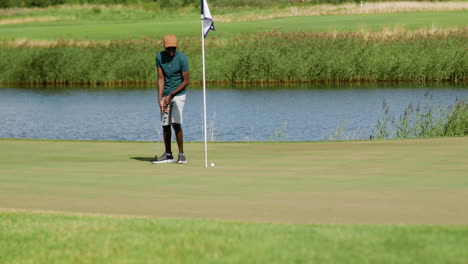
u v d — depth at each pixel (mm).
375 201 18359
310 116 65375
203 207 18156
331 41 107250
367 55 100438
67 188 21250
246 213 17344
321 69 100688
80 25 175750
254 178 22422
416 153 27344
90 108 77062
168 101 27125
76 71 107250
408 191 19594
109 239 14953
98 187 21375
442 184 20531
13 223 16672
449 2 179000
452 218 16281
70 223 16500
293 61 101875
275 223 16031
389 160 25656
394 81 99375
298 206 17984
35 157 28469
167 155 27188
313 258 13039
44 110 76250
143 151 30734
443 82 96562
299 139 52469
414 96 79125
